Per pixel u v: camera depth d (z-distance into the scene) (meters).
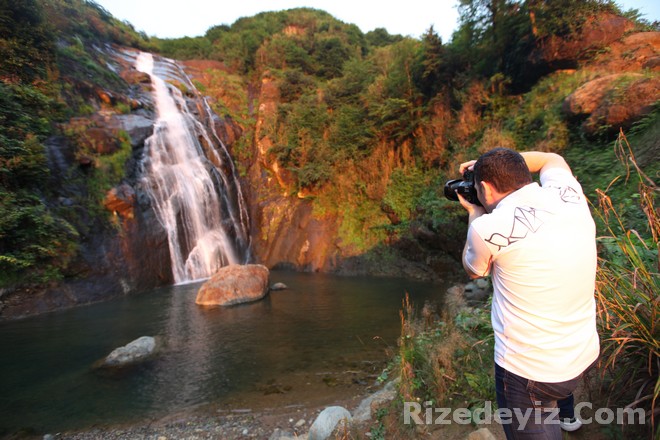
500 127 9.62
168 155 14.18
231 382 4.66
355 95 17.31
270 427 3.63
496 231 1.23
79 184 10.37
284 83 20.48
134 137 12.80
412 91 13.48
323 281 11.95
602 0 8.71
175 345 6.04
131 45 22.33
